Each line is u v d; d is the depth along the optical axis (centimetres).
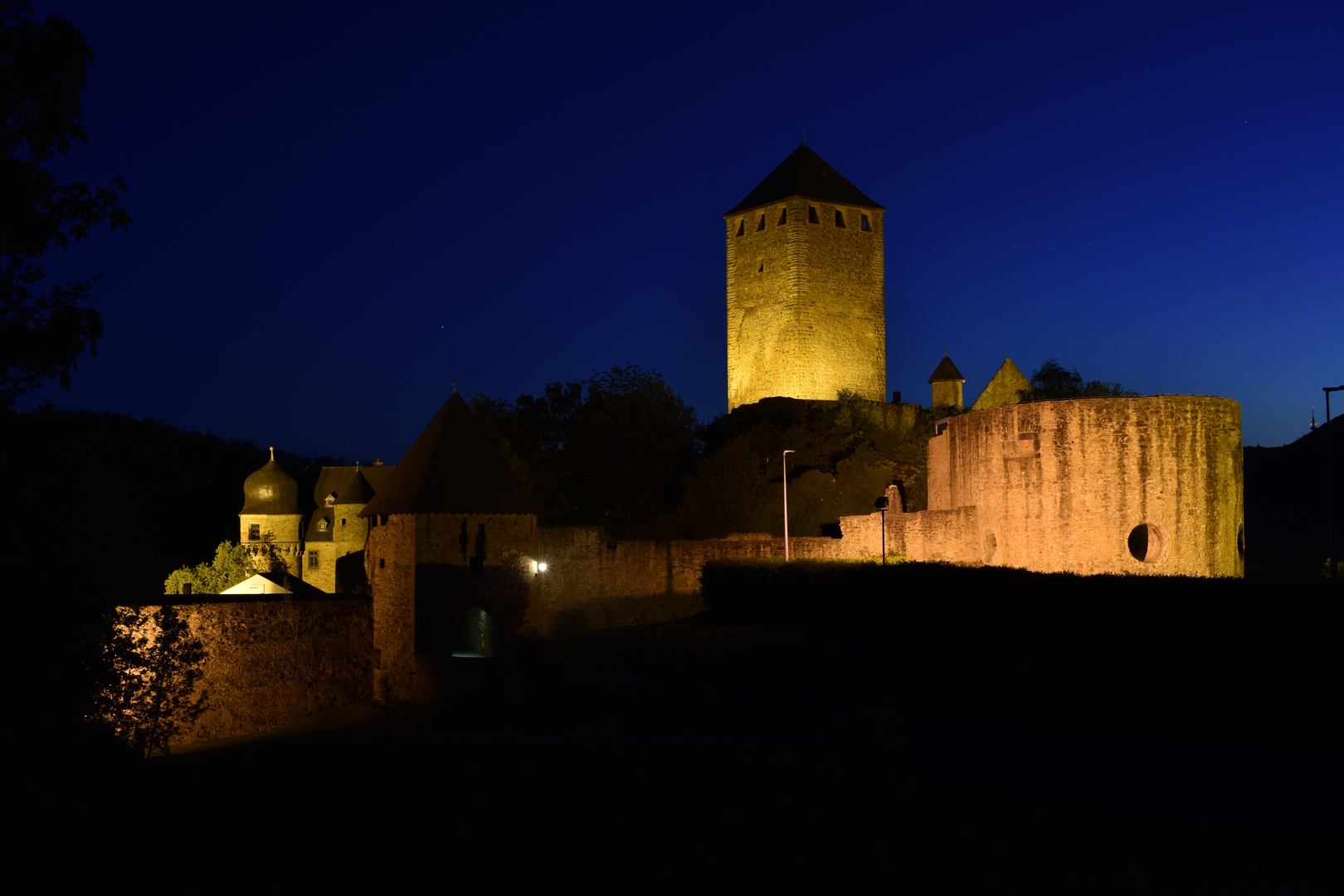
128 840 1638
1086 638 2602
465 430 3766
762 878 1398
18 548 1220
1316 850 1320
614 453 6328
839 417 6219
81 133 1240
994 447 3406
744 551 4297
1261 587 2336
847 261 6919
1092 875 1298
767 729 2200
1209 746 1819
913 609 3061
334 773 2166
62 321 1220
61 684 1275
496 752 2192
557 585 4184
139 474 8888
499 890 1441
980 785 1641
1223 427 3183
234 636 3444
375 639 3744
